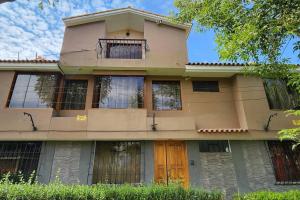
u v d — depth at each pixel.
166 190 5.78
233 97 10.23
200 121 9.75
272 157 9.11
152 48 10.62
